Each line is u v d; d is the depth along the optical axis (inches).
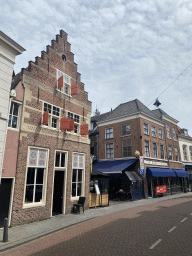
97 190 514.9
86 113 536.7
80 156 491.8
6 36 327.9
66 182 436.1
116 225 335.0
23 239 260.7
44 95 417.1
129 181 735.7
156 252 216.1
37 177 378.3
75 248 231.3
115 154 856.3
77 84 501.4
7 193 321.1
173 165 1007.6
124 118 861.2
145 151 810.2
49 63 443.5
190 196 838.5
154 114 1005.8
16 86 363.6
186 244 239.3
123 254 211.8
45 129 405.7
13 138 341.4
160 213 437.7
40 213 366.6
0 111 317.7
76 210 437.7
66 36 509.4
